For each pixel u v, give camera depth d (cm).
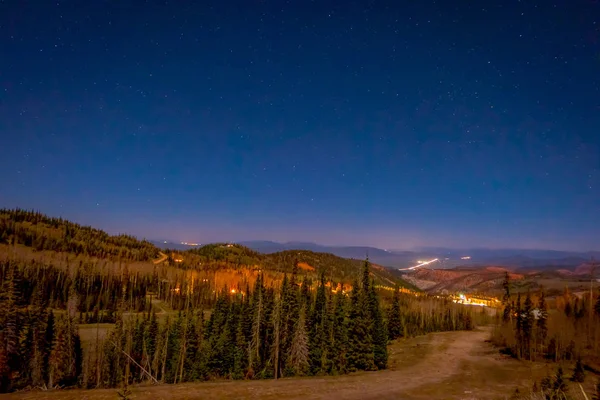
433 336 10162
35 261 15738
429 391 3819
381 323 6006
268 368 5741
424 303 14138
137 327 7875
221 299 7825
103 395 2705
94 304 12888
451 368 5616
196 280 17450
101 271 16525
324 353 5400
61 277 13912
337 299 6650
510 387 4144
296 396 3108
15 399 2544
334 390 3525
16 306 6488
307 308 6625
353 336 5506
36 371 6025
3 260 14425
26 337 6412
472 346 8131
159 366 6944
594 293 10150
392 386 3962
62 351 6475
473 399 3522
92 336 8756
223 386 3284
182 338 6719
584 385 3872
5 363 5684
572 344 6303
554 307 11562
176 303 14488
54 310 11375
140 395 2775
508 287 9769
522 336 6975
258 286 6781
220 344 6244
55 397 2612
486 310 16600
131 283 15725
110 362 6775
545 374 5016
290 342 5925
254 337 6094
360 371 5316
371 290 6400
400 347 8019
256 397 2969
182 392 2964
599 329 6988
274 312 6119
